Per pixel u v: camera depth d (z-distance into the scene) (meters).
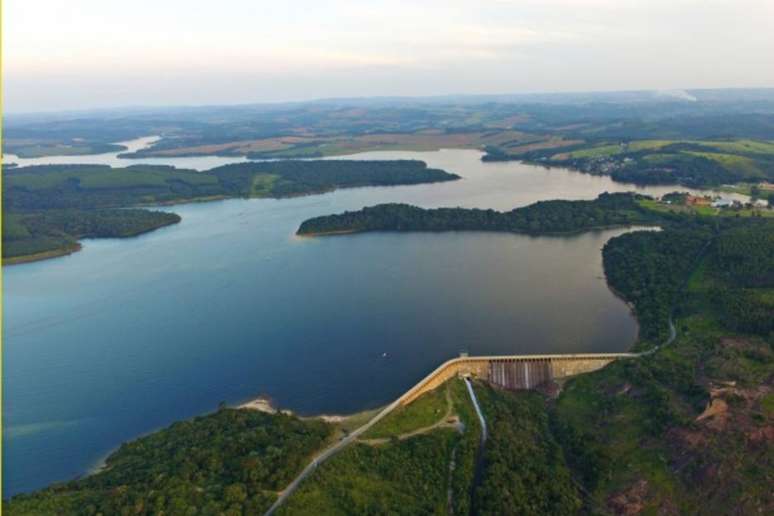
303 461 151.75
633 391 189.75
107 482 143.62
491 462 156.88
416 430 172.88
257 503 132.38
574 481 158.75
